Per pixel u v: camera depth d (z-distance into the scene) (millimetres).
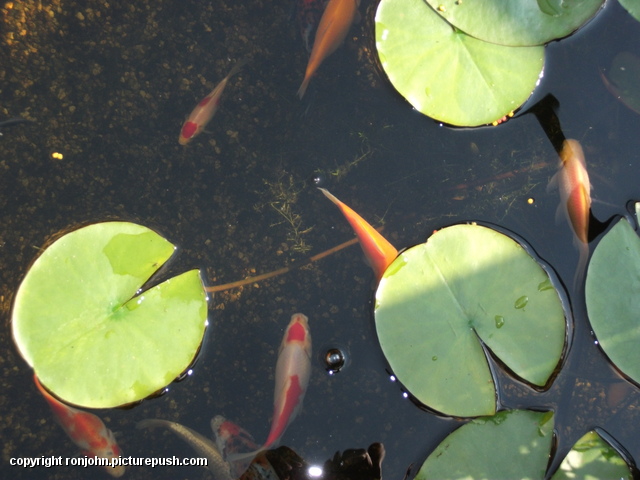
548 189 2100
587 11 2008
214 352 2006
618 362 1790
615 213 2045
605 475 1753
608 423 1911
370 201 2139
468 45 2010
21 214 2096
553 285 1900
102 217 2107
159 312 1837
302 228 2121
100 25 2229
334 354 1992
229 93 2209
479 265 1839
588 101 2135
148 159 2168
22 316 1780
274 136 2191
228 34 2266
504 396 1869
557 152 2123
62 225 2094
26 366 1967
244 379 1992
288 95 2219
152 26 2250
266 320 2049
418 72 2006
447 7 1999
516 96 2002
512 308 1806
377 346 1988
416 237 2092
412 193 2139
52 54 2195
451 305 1810
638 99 2111
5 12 2176
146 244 1923
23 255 2061
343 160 2164
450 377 1767
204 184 2160
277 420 1886
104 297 1825
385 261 1952
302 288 2076
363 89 2193
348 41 2215
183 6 2273
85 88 2189
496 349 1785
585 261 1978
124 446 1918
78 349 1767
